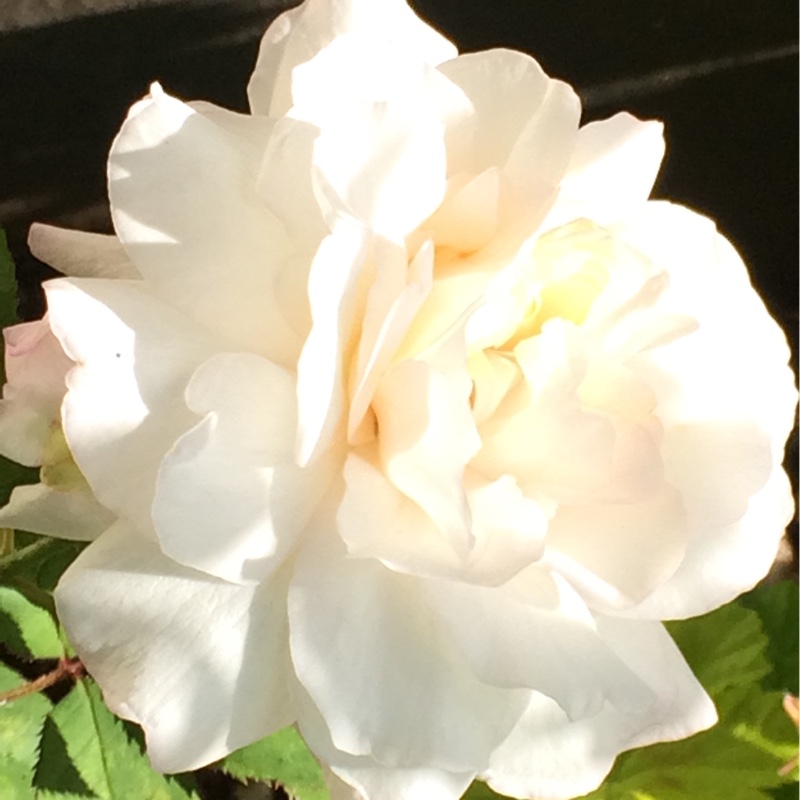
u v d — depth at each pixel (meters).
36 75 0.44
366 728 0.21
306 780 0.27
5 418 0.21
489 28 0.50
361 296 0.20
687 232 0.23
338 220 0.19
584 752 0.23
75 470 0.21
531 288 0.21
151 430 0.20
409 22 0.22
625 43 0.51
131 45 0.45
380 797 0.22
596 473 0.21
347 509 0.20
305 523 0.21
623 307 0.21
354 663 0.21
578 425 0.20
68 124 0.44
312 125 0.20
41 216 0.43
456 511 0.20
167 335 0.21
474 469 0.21
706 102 0.51
